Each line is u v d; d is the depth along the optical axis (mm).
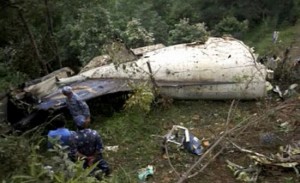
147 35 15680
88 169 4578
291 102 8211
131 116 8086
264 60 10883
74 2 15633
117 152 7113
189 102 8969
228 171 6359
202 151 6914
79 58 16578
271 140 7000
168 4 36531
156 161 6754
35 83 8961
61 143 5621
